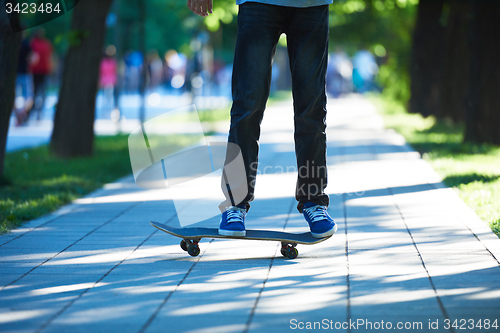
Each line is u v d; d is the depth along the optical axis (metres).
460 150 20.14
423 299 6.13
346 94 73.50
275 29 7.42
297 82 7.51
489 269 7.13
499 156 18.72
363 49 60.81
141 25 28.03
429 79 35.50
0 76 13.12
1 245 8.70
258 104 7.43
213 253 8.12
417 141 22.97
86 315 5.80
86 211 11.29
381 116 37.59
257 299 6.20
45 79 32.34
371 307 5.93
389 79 45.22
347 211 10.97
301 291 6.43
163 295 6.37
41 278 7.03
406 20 43.16
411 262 7.51
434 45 35.25
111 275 7.12
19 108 32.59
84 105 19.19
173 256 8.00
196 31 42.69
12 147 21.78
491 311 5.79
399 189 13.09
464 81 30.75
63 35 18.39
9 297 6.34
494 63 21.56
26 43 31.38
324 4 7.39
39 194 12.66
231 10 33.41
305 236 7.75
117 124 29.42
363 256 7.84
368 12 47.44
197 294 6.38
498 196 11.76
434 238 8.77
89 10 18.86
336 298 6.20
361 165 16.91
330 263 7.53
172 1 37.59
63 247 8.56
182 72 66.19
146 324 5.56
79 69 19.06
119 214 10.96
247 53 7.36
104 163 17.61
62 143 19.08
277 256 7.93
